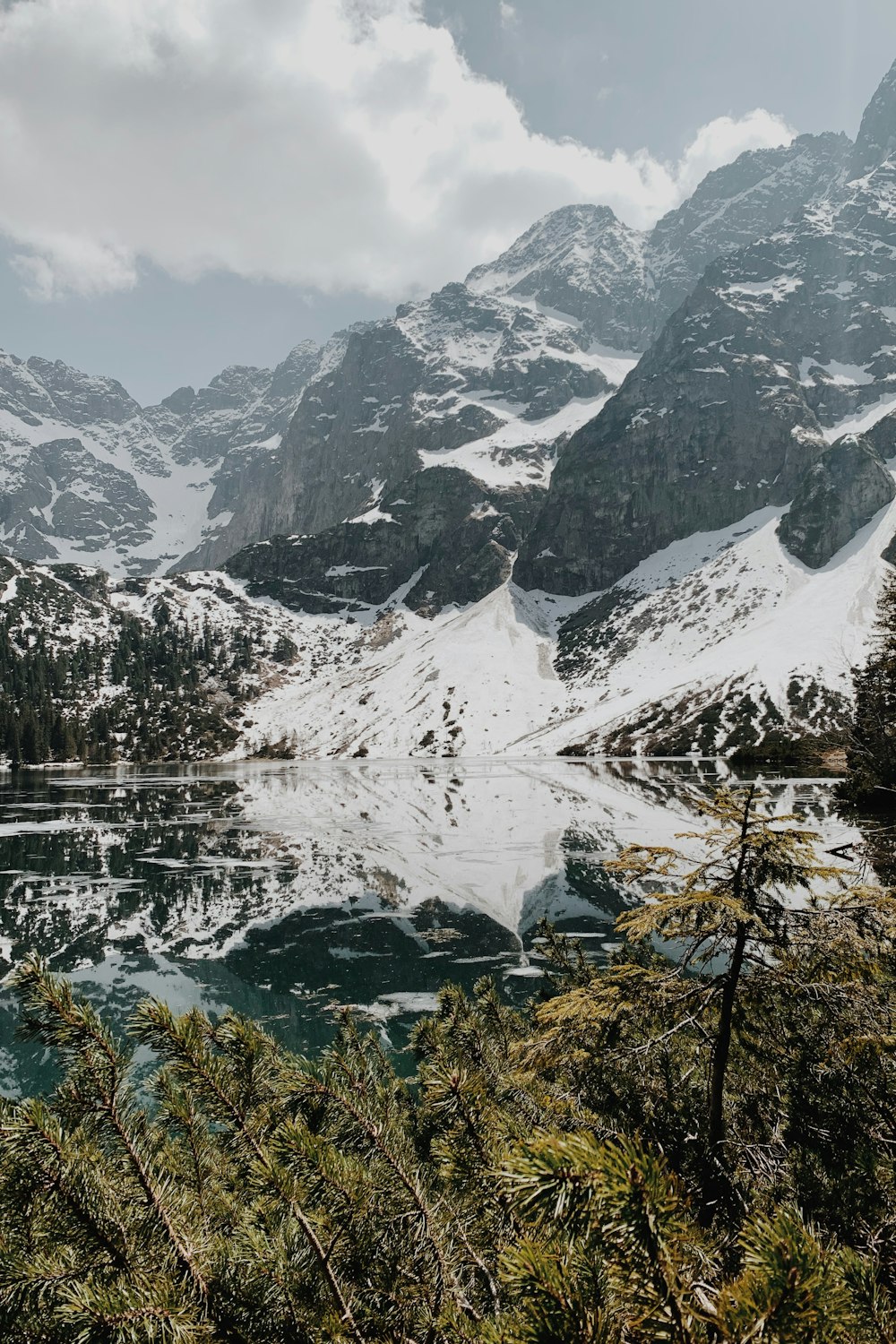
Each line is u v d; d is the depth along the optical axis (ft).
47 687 590.96
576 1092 14.98
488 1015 23.70
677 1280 5.14
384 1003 65.41
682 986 14.33
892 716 144.97
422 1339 8.66
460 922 92.02
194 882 120.67
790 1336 4.50
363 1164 10.21
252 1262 8.41
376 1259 9.12
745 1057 15.93
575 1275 5.73
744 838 13.76
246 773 391.24
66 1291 7.13
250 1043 11.65
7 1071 50.39
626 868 15.74
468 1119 10.71
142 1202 8.60
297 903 105.09
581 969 30.12
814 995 13.50
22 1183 7.96
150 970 76.48
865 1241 10.41
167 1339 7.11
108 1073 9.30
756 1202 11.40
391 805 219.41
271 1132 10.43
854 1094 13.43
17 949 84.74
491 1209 9.97
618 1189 4.95
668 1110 14.65
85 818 206.18
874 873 41.68
